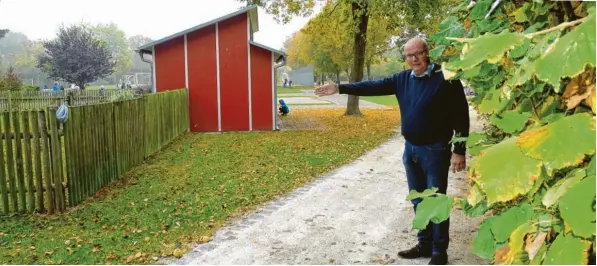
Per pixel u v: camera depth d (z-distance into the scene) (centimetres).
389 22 1659
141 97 934
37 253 430
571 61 74
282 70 9400
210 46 1500
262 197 630
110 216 548
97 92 2481
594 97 86
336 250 434
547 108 123
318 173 793
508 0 162
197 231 491
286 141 1232
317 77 8438
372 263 401
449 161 362
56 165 563
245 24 1493
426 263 395
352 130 1505
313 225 509
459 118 345
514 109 144
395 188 680
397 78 376
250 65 1509
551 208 98
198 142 1228
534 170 86
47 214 559
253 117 1523
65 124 574
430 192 127
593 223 75
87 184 636
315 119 1930
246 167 852
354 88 379
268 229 496
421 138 353
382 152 1034
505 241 105
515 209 107
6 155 554
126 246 448
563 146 79
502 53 89
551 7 126
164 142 1141
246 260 413
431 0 1450
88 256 423
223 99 1516
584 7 108
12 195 561
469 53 92
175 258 420
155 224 515
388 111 2392
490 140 172
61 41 5909
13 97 2220
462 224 484
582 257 79
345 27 1898
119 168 776
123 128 802
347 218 532
